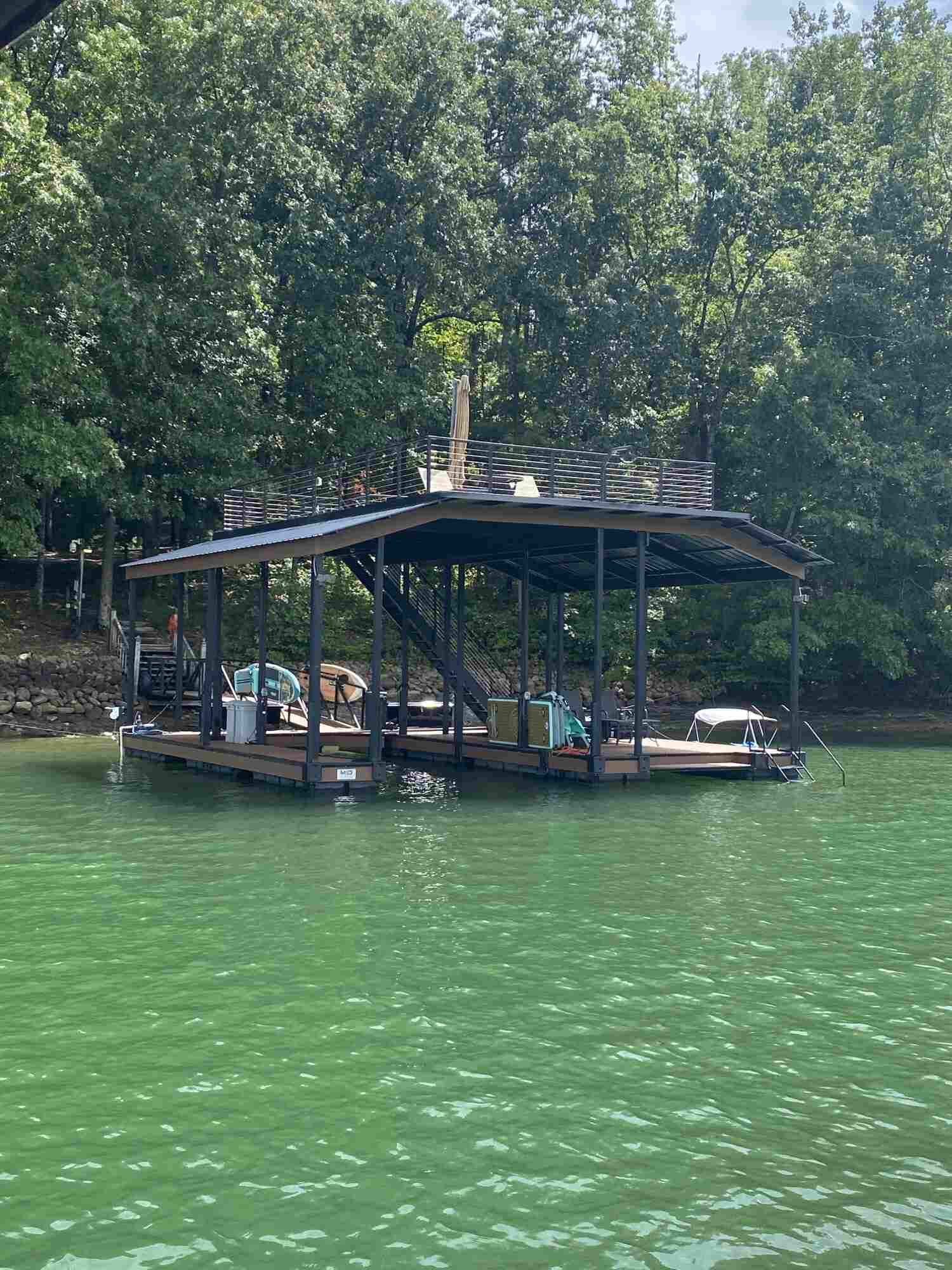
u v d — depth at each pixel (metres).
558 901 12.85
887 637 41.72
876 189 46.12
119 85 37.44
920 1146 6.77
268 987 9.58
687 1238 5.73
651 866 15.01
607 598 46.28
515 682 42.03
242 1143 6.70
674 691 44.38
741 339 47.47
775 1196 6.16
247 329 39.03
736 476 45.81
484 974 9.99
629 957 10.60
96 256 36.25
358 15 45.22
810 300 46.03
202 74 38.91
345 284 42.25
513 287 45.78
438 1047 8.23
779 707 44.59
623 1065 7.95
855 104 53.28
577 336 45.62
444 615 28.56
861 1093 7.54
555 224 45.41
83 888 13.36
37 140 33.50
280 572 43.94
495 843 16.52
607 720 26.30
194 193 39.00
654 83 48.41
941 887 13.86
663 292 45.50
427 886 13.53
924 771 26.73
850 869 14.95
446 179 42.97
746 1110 7.24
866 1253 5.62
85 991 9.47
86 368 35.19
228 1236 5.69
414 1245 5.62
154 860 15.05
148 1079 7.62
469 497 21.06
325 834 17.12
